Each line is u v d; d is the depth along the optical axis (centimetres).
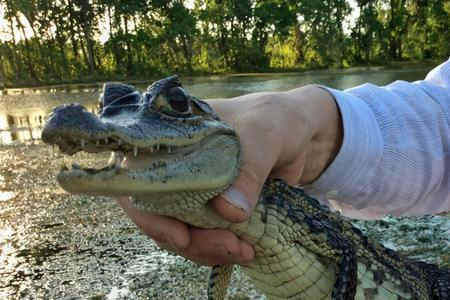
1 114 258
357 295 44
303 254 40
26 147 173
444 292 50
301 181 40
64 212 105
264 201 38
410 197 40
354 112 39
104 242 88
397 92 42
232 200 33
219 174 33
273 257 39
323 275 41
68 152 30
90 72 512
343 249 41
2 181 131
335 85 334
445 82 42
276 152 34
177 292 69
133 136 30
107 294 70
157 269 76
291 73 486
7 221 102
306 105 38
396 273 47
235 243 35
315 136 38
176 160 32
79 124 28
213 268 42
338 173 39
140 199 33
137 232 92
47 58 509
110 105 33
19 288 73
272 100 37
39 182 128
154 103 32
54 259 83
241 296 65
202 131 33
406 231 84
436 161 39
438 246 77
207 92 318
